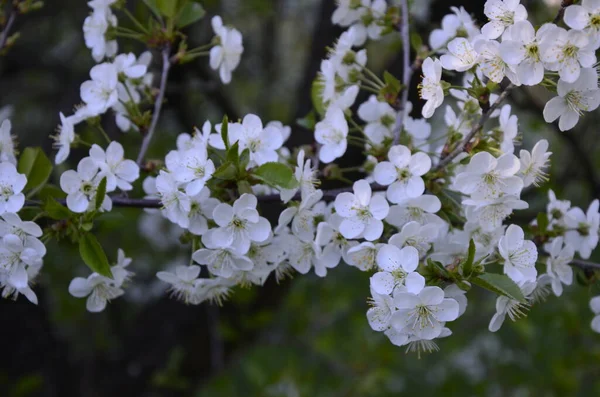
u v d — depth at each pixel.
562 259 1.03
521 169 0.98
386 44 1.40
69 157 1.31
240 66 1.91
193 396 1.38
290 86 2.15
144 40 1.08
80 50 1.64
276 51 2.00
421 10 1.35
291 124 1.37
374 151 1.03
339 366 1.61
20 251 0.98
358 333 1.59
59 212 0.99
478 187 0.97
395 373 1.64
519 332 1.52
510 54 0.93
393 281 0.95
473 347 1.68
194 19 1.08
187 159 0.98
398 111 1.03
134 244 1.64
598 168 1.65
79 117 1.06
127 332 1.45
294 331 1.61
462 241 1.00
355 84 1.05
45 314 1.49
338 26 1.31
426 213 0.99
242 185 0.98
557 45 0.93
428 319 0.94
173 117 1.64
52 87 1.76
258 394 1.50
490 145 0.98
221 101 1.44
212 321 1.32
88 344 1.63
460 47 0.96
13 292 1.02
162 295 1.36
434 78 0.97
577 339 1.54
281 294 1.33
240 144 0.99
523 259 0.96
